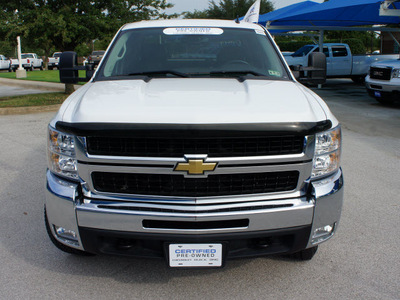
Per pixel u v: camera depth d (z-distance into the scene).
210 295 2.68
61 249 2.99
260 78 3.13
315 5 13.84
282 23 16.33
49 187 2.51
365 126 8.48
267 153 2.30
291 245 2.51
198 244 2.38
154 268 3.00
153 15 12.03
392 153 6.34
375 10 13.73
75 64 3.70
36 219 3.85
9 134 7.52
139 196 2.37
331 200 2.48
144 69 3.38
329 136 2.48
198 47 3.61
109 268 3.00
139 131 2.19
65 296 2.66
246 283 2.82
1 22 10.73
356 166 5.62
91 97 2.58
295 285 2.79
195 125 2.18
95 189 2.39
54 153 2.48
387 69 10.58
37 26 10.78
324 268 3.01
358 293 2.70
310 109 2.45
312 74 3.62
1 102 11.45
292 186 2.42
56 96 13.13
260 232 2.38
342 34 38.72
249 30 3.89
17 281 2.83
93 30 11.75
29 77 24.23
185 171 2.26
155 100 2.46
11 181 4.90
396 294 2.70
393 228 3.69
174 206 2.34
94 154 2.31
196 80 3.08
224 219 2.32
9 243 3.38
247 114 2.27
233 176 2.34
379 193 4.58
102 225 2.38
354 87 17.39
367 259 3.14
